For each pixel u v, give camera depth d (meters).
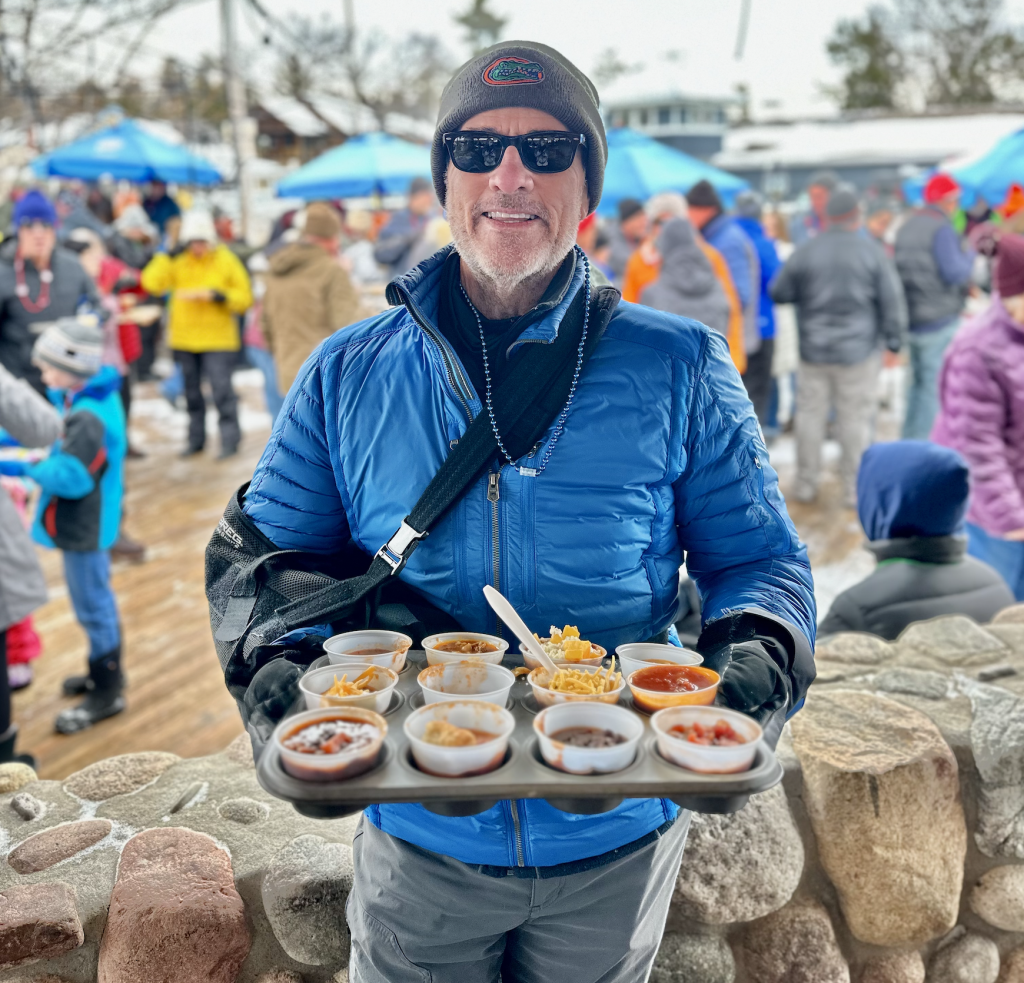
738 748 1.01
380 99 20.70
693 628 2.35
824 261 5.64
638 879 1.23
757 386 6.66
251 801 1.77
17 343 5.35
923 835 1.76
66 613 4.73
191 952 1.46
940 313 6.42
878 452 2.65
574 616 1.25
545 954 1.29
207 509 6.36
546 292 1.28
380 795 1.00
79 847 1.62
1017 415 3.21
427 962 1.27
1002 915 1.85
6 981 1.42
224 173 14.82
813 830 1.78
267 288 6.21
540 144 1.20
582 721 1.12
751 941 1.76
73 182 14.93
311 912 1.51
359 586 1.24
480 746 1.03
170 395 9.39
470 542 1.24
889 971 1.82
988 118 18.81
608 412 1.22
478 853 1.17
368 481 1.27
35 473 3.33
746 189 11.01
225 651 1.25
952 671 2.16
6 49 12.74
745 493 1.29
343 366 1.29
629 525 1.24
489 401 1.22
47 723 3.66
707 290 5.21
